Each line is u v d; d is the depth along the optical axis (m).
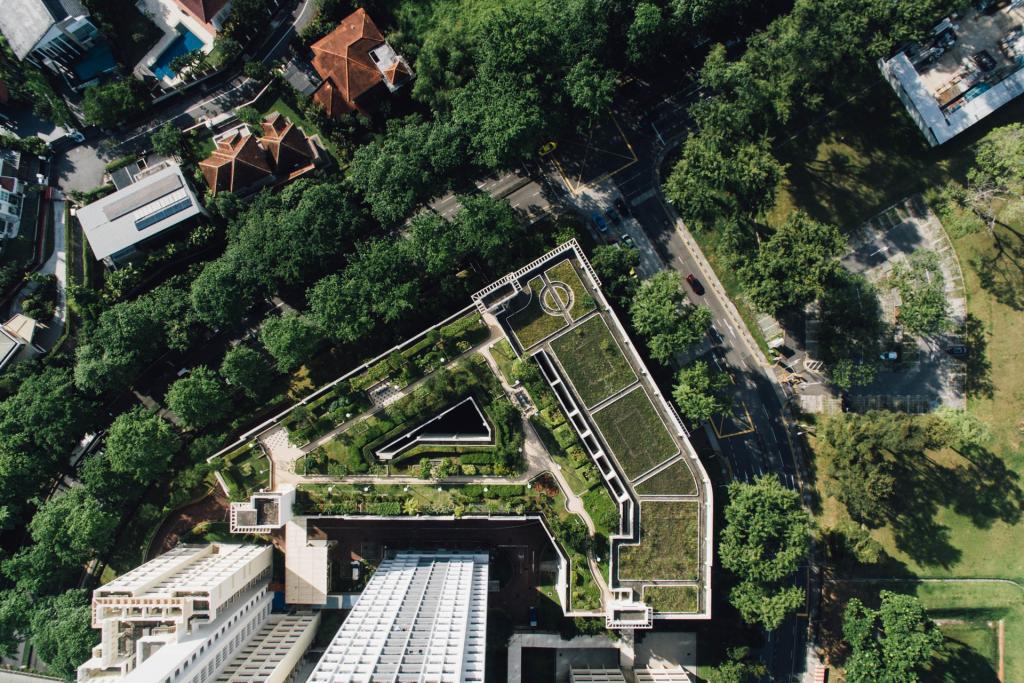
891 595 116.94
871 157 129.00
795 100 128.75
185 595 100.00
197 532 123.31
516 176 133.25
